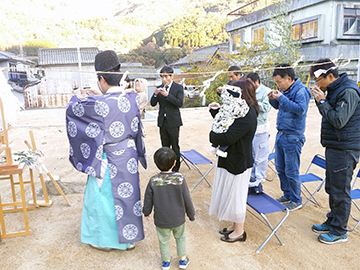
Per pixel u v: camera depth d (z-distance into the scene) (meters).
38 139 7.99
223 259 2.91
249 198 3.38
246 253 3.01
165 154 2.62
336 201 3.10
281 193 4.52
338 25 14.27
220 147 2.98
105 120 2.72
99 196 2.85
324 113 2.92
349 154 2.99
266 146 4.30
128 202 2.85
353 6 14.21
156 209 2.62
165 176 2.63
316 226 3.42
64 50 27.45
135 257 2.94
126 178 2.84
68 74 25.38
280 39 16.45
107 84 2.85
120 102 2.78
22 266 2.77
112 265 2.81
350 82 2.94
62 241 3.19
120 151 2.81
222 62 14.41
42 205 3.98
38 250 3.02
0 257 2.89
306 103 3.56
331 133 3.05
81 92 2.89
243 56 14.52
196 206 4.06
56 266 2.78
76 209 3.93
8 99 3.23
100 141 2.71
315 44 15.13
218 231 3.44
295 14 16.08
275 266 2.81
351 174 3.06
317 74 2.98
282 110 3.80
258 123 4.21
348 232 3.41
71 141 2.86
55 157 6.34
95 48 27.81
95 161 2.76
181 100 4.70
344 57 14.28
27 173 5.34
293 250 3.05
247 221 3.66
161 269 2.77
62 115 13.29
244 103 2.81
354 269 2.76
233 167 2.95
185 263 2.77
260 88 4.15
